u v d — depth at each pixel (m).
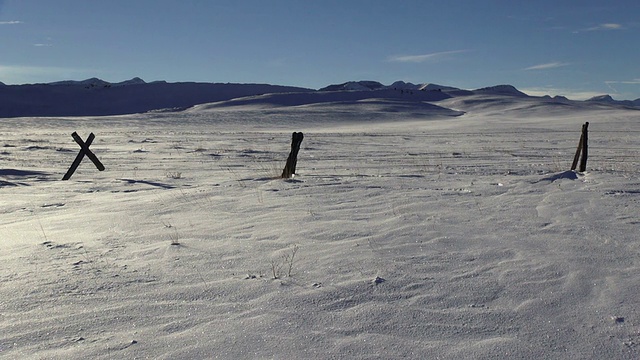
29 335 3.58
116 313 3.96
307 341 3.51
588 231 6.34
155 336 3.57
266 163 18.92
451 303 4.16
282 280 4.65
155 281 4.66
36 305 4.11
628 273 4.82
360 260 5.20
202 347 3.41
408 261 5.18
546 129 52.94
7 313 3.95
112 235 6.41
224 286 4.51
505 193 9.00
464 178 11.11
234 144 31.36
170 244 5.89
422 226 6.56
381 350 3.40
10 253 5.63
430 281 4.62
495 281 4.63
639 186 9.51
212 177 13.16
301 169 15.31
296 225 6.69
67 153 24.30
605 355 3.37
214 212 7.66
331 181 10.59
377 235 6.15
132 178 13.38
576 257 5.29
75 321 3.81
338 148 27.95
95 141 34.38
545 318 3.90
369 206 7.91
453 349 3.43
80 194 10.25
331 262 5.15
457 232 6.28
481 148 27.39
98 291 4.41
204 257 5.37
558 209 7.62
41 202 9.23
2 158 21.33
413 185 9.96
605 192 8.92
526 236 6.11
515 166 16.19
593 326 3.76
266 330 3.67
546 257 5.30
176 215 7.53
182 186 11.19
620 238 6.00
